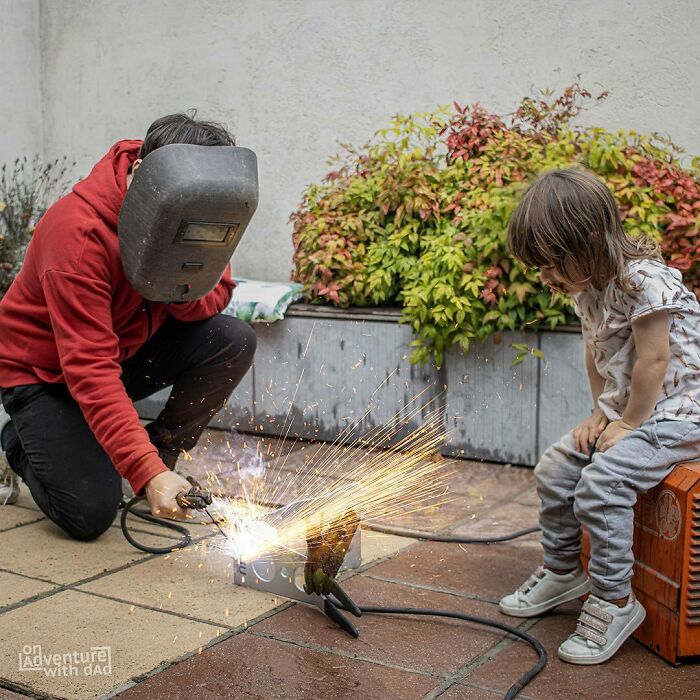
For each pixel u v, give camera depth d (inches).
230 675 81.3
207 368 127.1
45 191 229.9
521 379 155.9
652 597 87.9
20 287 116.0
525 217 87.6
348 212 180.1
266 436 179.9
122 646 86.8
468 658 85.5
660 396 88.8
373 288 169.0
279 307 174.1
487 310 157.0
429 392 163.9
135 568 107.7
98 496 113.8
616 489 85.5
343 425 172.6
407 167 175.3
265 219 220.4
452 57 196.1
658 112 179.6
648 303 85.0
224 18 220.1
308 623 92.7
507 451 158.6
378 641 88.7
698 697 78.5
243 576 102.3
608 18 181.5
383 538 120.6
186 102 227.3
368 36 204.1
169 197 94.0
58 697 77.1
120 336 116.4
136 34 231.6
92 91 239.5
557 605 96.1
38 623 91.8
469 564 110.7
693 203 155.6
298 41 211.9
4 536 119.0
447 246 160.9
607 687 80.2
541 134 174.6
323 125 211.3
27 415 115.4
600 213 85.6
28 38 242.2
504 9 190.1
